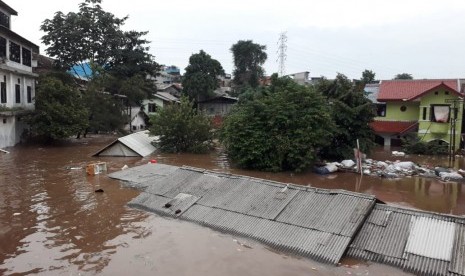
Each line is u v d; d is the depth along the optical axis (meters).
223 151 26.31
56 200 12.64
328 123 19.80
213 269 7.73
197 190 11.99
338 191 10.09
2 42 25.67
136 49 43.06
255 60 63.03
